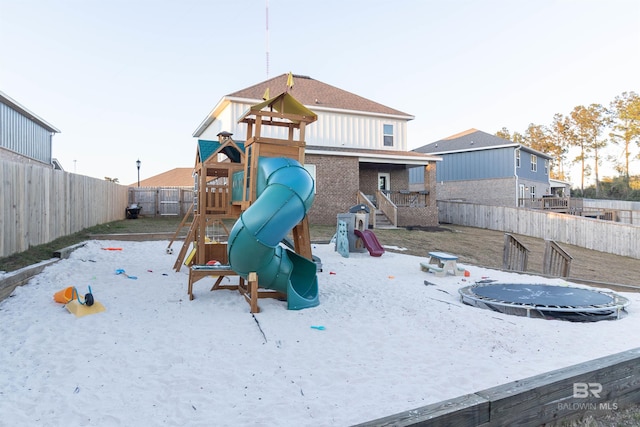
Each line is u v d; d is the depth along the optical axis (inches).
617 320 253.0
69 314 233.8
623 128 2252.7
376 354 185.9
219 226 687.7
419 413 112.2
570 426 135.2
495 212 1003.3
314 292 285.3
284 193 250.2
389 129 978.7
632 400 151.0
